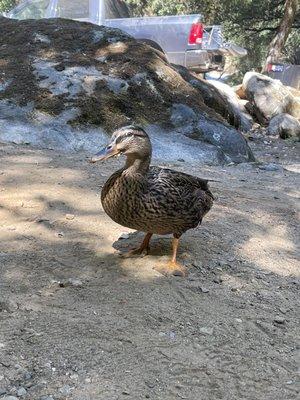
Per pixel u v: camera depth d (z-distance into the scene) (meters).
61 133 1.39
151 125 1.51
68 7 2.59
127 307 0.64
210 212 0.99
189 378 0.53
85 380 0.51
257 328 0.64
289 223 1.02
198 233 0.88
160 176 0.69
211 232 0.90
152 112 1.54
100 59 1.63
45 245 0.79
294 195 1.23
